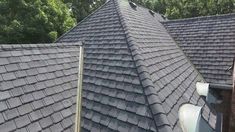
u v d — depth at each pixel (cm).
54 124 711
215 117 966
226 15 1714
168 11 4678
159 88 788
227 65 1373
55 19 2833
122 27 1138
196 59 1494
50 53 982
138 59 867
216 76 1347
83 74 972
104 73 912
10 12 2622
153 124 639
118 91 796
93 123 741
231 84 1270
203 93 1069
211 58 1459
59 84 866
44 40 2698
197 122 736
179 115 755
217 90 1345
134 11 1548
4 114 636
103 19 1347
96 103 803
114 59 953
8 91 700
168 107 725
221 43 1524
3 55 801
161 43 1309
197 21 1811
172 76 985
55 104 776
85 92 874
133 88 770
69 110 794
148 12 1989
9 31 2459
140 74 798
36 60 893
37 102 737
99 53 1049
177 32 1794
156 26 1639
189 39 1670
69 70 970
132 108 712
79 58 1079
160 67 964
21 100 706
